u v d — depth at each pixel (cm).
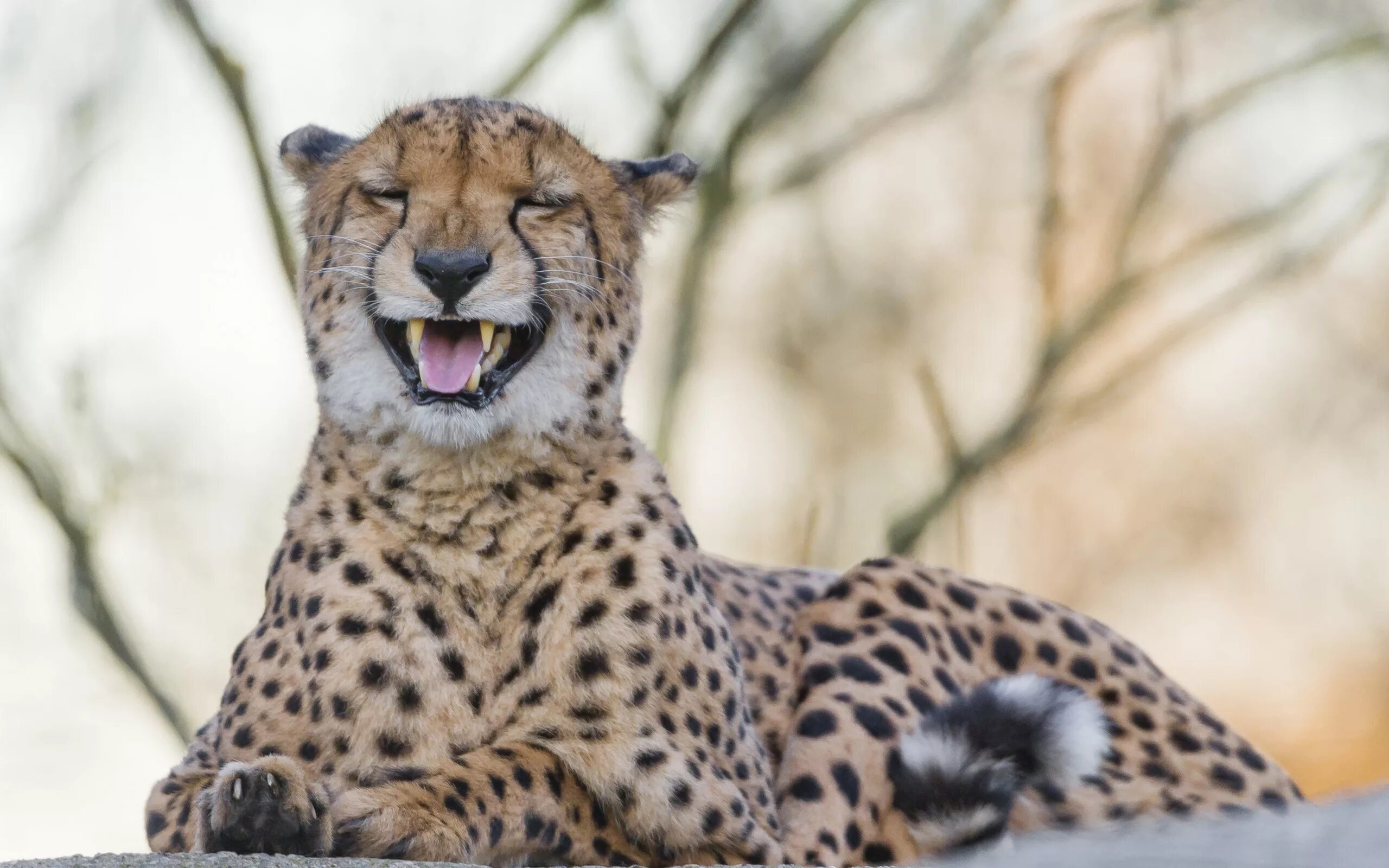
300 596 1245
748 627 1497
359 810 1061
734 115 3102
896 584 1555
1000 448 3206
